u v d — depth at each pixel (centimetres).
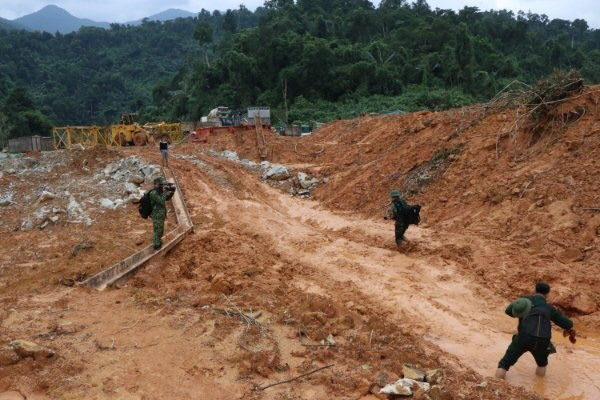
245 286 901
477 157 1499
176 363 602
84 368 580
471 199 1359
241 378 577
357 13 7825
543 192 1183
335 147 2533
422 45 7231
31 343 611
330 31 7719
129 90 12400
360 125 2680
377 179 1764
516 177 1300
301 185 2017
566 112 1367
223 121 3544
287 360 629
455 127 1766
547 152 1326
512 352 629
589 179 1148
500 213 1223
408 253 1163
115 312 751
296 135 3672
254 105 6319
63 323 704
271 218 1538
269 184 2083
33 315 734
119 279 910
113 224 1354
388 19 8144
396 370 615
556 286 880
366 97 5884
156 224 1062
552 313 631
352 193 1753
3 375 556
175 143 3359
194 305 801
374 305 877
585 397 601
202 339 666
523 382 635
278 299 856
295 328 730
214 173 2106
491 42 8012
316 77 6159
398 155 1853
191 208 1582
